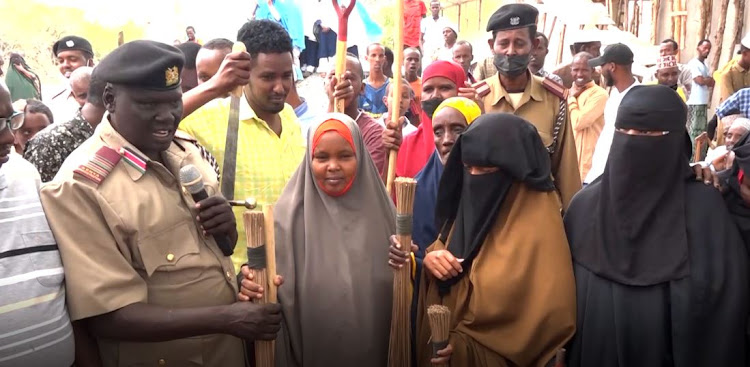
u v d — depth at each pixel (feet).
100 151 6.59
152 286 6.70
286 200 8.47
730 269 7.23
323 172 8.06
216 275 7.06
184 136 7.80
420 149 11.67
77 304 6.31
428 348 8.33
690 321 7.16
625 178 7.61
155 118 6.56
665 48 25.29
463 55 20.38
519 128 7.94
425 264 8.29
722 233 7.37
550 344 7.69
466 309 8.18
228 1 37.55
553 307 7.58
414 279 8.73
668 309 7.36
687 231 7.47
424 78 11.70
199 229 7.02
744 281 7.22
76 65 17.54
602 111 16.97
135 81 6.39
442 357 7.45
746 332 7.32
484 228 7.98
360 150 8.34
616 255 7.62
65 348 6.27
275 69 9.20
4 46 36.11
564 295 7.64
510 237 7.88
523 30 11.00
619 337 7.39
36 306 6.01
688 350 7.17
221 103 9.43
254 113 9.45
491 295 7.79
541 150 8.09
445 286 8.30
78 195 6.36
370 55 18.42
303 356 8.00
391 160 10.21
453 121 9.61
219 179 8.80
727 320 7.14
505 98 11.37
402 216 7.76
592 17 27.25
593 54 24.76
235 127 8.84
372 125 12.39
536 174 7.97
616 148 7.73
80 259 6.33
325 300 7.95
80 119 8.78
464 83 11.75
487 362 7.84
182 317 6.57
